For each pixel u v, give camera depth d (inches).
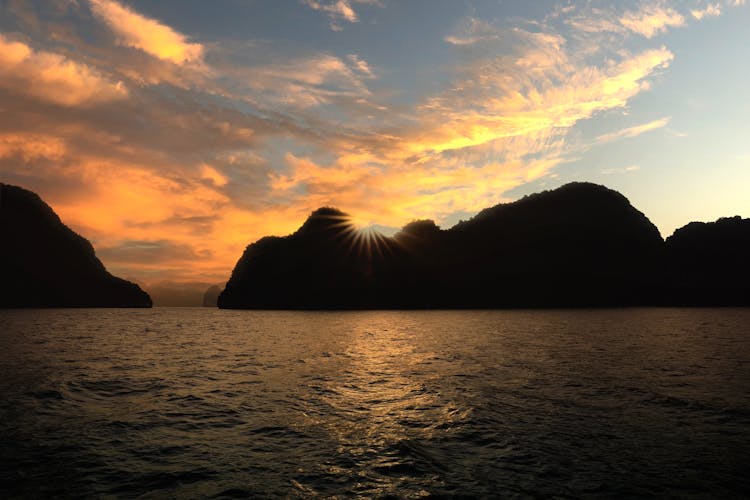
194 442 393.1
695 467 328.5
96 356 998.4
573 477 311.9
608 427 432.8
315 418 473.1
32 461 341.7
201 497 281.7
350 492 289.4
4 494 283.0
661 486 295.7
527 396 571.5
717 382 658.8
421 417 474.6
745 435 404.2
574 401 542.3
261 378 719.1
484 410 502.3
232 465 338.0
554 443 385.4
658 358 931.3
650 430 421.4
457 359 943.0
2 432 413.7
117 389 623.2
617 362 877.2
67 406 518.9
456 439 398.6
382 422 456.1
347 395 585.9
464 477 313.0
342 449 374.3
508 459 347.6
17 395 565.6
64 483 301.0
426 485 299.6
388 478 311.9
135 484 301.1
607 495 282.5
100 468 328.8
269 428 436.5
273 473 322.0
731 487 293.6
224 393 600.1
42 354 1018.7
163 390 618.2
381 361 920.9
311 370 804.0
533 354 1016.2
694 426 434.0
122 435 411.5
